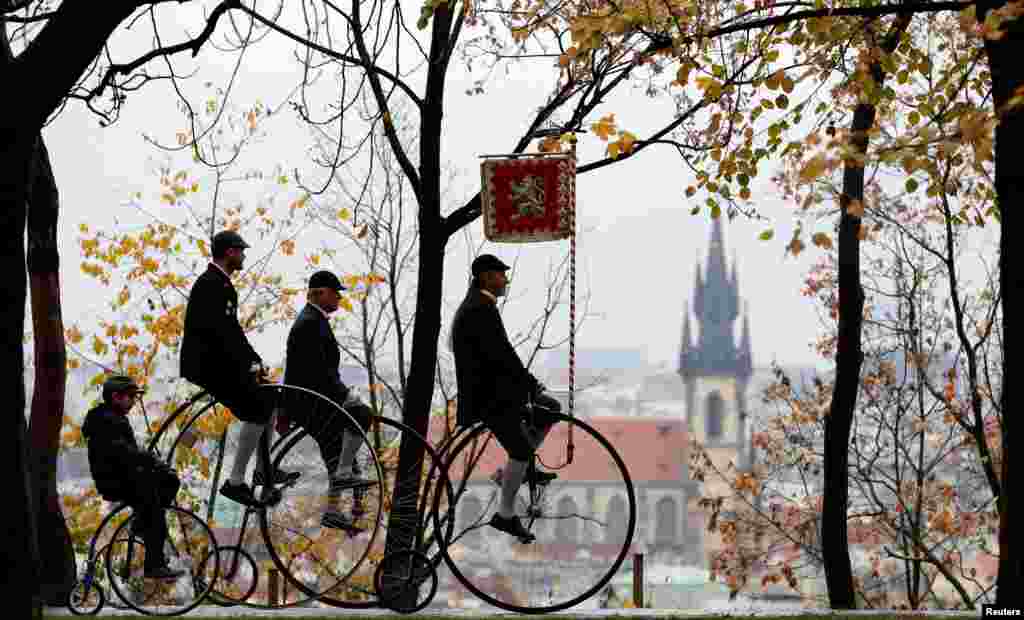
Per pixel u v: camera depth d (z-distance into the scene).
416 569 24.14
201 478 44.28
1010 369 17.39
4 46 18.47
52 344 30.03
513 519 21.52
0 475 18.03
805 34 24.44
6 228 18.05
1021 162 17.14
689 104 27.62
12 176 18.03
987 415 53.78
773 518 58.47
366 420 22.22
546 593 21.45
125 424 22.20
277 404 21.88
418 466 28.73
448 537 21.97
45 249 29.97
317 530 22.52
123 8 18.22
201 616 22.27
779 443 59.75
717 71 24.45
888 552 51.22
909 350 54.88
